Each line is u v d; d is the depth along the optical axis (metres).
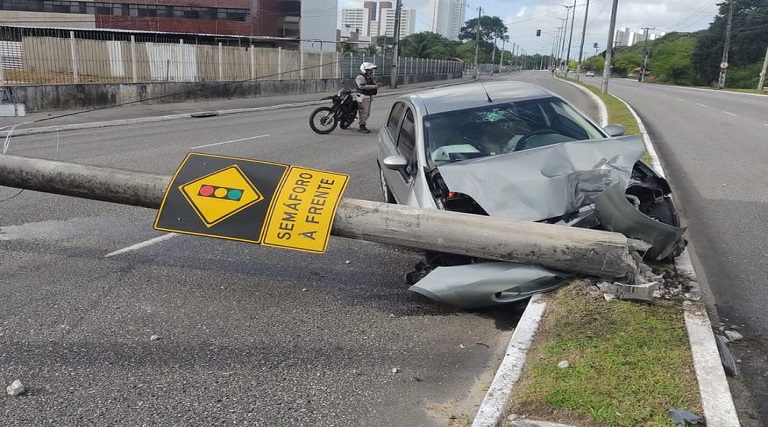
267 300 4.62
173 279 5.00
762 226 6.44
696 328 3.66
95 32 40.41
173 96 23.05
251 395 3.35
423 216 4.29
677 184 8.57
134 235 6.13
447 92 6.33
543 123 5.55
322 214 4.46
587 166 4.61
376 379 3.54
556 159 4.68
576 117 5.73
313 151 11.86
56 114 17.38
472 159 4.96
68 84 18.61
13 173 5.23
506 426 2.82
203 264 5.36
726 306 4.42
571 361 3.33
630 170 4.50
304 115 20.70
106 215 6.82
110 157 10.49
